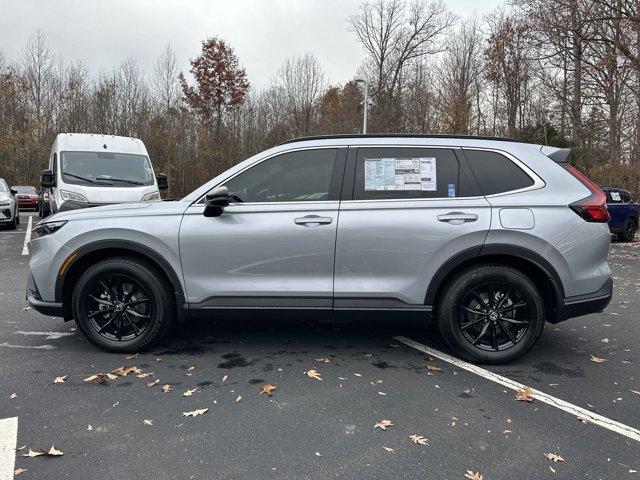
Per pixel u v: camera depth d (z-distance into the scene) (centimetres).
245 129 4025
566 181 417
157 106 3672
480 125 3500
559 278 406
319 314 420
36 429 308
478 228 402
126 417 325
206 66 3794
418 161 420
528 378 397
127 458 278
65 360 421
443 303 414
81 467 270
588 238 407
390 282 411
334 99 4531
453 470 270
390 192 415
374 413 334
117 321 434
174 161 3619
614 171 2081
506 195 412
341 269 411
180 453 284
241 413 332
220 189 401
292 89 4397
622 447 296
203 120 3788
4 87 3406
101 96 3675
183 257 416
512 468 273
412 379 391
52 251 424
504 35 3133
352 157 423
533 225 401
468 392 369
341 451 288
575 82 2183
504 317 418
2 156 3478
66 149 1072
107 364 413
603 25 2016
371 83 4672
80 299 427
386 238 406
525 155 423
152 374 394
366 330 513
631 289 756
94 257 438
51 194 1113
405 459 280
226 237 412
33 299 439
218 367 411
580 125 2230
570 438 305
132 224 418
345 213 409
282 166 425
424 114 3612
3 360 421
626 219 1448
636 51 1953
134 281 426
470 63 3941
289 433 307
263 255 412
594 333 521
